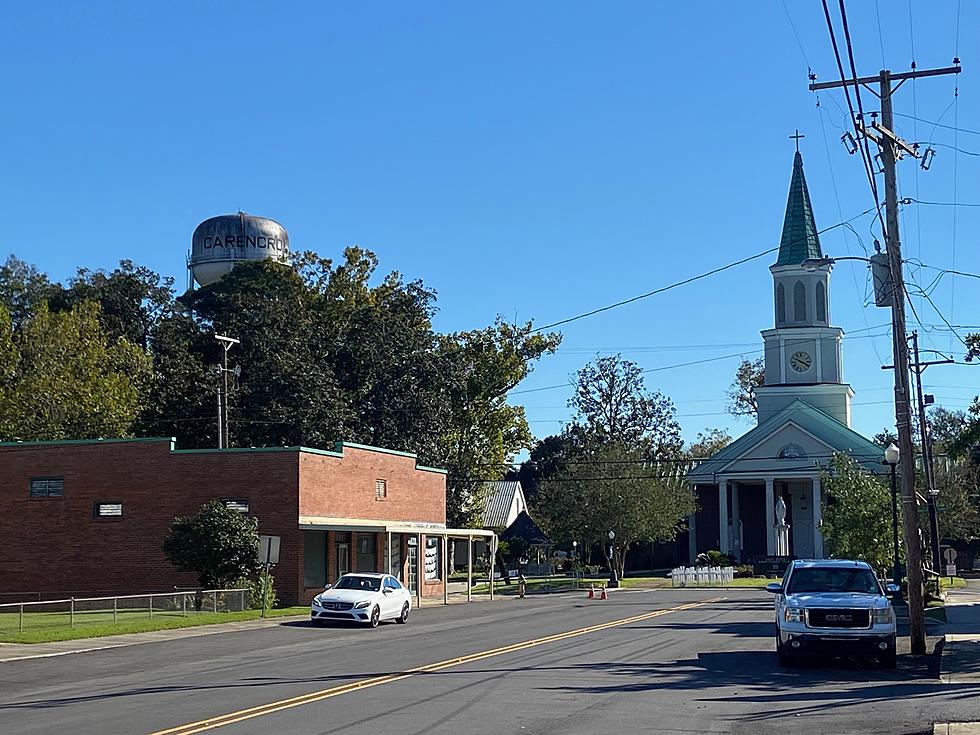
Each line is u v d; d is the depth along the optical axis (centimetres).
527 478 12281
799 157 8194
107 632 2962
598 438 9462
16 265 8288
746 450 7606
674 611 3969
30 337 6125
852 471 5006
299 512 4141
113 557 4269
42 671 2081
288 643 2698
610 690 1684
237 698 1575
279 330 6525
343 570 4525
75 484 4344
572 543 8262
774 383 8069
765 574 7325
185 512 4225
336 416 6181
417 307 7219
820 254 8094
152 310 7975
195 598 3672
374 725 1313
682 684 1773
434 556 5434
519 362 7288
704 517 8100
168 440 4275
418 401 6625
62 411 5816
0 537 4384
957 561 7800
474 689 1680
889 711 1473
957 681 1806
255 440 6131
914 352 4509
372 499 4731
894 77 2214
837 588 2159
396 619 3512
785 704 1542
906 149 2281
